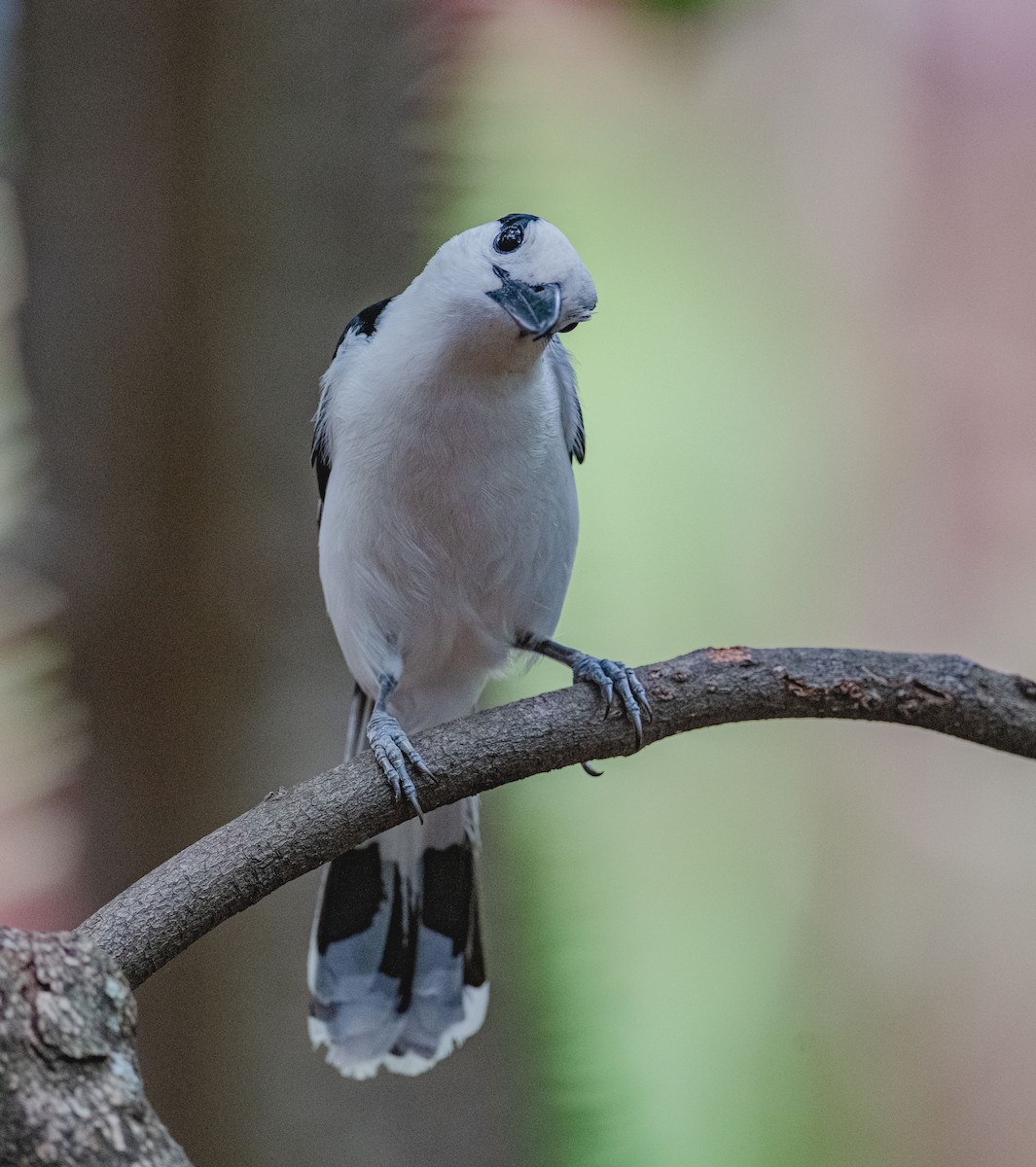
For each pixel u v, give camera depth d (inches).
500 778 268.1
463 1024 349.4
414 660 359.9
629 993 531.2
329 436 350.3
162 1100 414.3
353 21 423.2
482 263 306.3
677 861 592.4
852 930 601.9
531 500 331.6
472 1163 415.5
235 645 417.7
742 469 620.1
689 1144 533.3
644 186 604.4
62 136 414.9
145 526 416.8
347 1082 413.4
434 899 355.9
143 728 422.0
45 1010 184.9
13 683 428.1
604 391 607.2
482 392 313.0
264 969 414.3
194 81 414.6
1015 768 615.5
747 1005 572.1
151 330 414.6
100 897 426.6
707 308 620.7
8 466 438.0
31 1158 178.9
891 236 665.0
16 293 430.3
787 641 621.3
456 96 448.5
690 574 605.0
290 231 419.2
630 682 271.6
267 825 253.6
